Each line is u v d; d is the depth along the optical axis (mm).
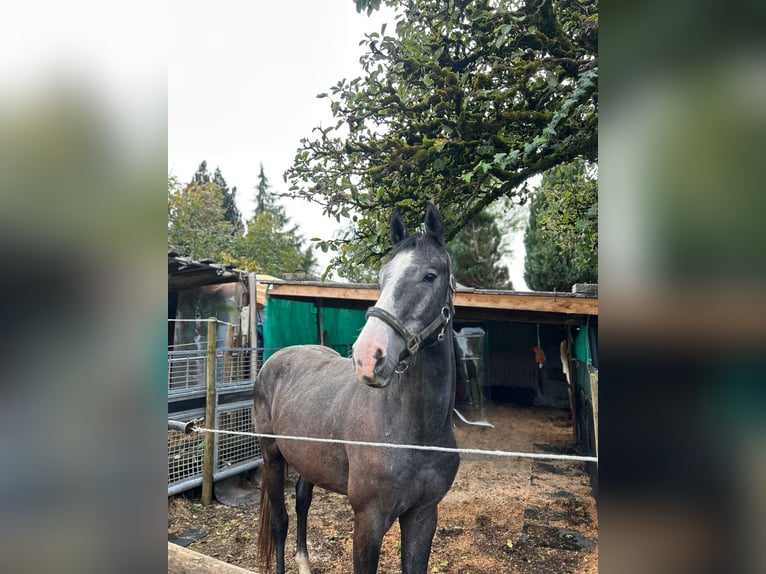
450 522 3896
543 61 2844
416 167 3223
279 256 15992
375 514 1873
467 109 3098
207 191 14156
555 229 6500
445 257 1854
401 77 3383
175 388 4422
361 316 9484
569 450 6621
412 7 3354
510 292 5828
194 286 6723
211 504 4352
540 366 10719
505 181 3252
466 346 9883
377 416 1925
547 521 3912
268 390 3047
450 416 1974
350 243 3590
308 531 3688
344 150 3475
